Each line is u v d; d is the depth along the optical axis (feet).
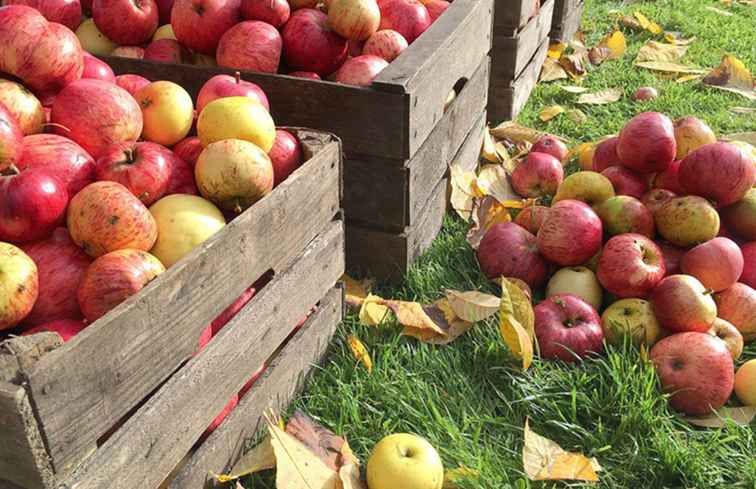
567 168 12.67
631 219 9.43
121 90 7.04
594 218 9.23
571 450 7.38
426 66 9.07
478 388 8.04
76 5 9.64
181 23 9.39
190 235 6.38
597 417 7.68
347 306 9.16
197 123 7.35
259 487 6.79
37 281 5.57
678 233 9.28
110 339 4.85
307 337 7.82
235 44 9.16
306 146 7.66
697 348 7.75
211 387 6.13
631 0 24.07
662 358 7.94
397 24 10.32
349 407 7.54
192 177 7.10
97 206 5.79
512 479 6.96
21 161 6.18
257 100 8.01
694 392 7.67
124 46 9.88
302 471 6.41
